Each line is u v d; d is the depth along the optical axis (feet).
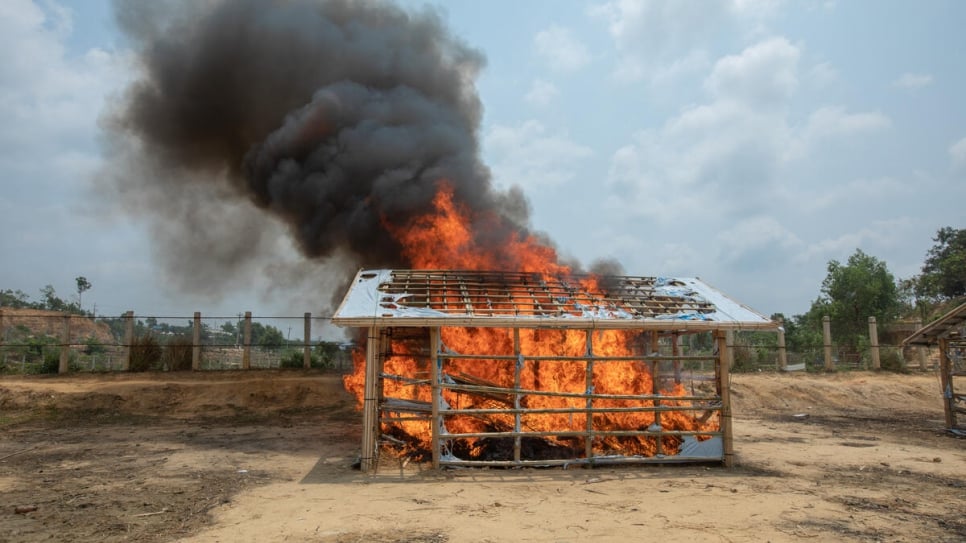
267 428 50.67
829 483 30.42
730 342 90.33
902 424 55.93
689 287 41.14
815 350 93.30
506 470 33.22
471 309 34.91
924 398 73.00
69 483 29.99
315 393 63.31
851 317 118.62
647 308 36.86
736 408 67.92
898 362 86.58
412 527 21.84
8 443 42.93
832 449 41.52
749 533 21.29
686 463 35.19
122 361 72.59
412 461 35.47
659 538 20.58
